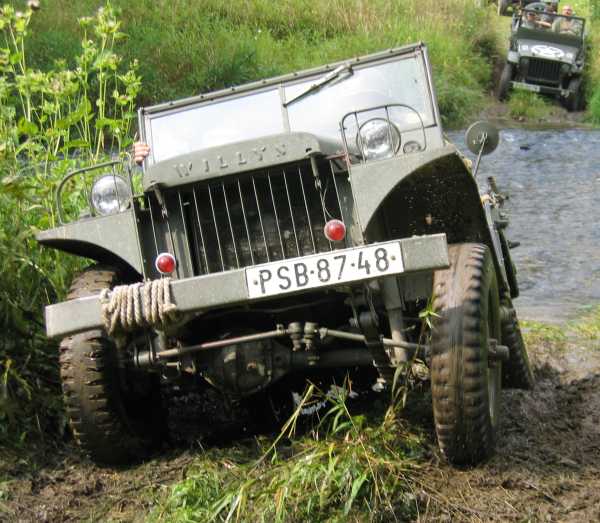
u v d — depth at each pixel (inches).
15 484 159.3
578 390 205.3
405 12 802.8
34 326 193.8
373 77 196.4
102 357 158.2
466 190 166.4
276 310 160.4
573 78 750.5
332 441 150.2
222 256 158.6
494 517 134.3
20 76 228.1
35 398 181.2
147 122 201.0
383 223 173.3
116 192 163.0
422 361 158.4
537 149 603.8
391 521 134.2
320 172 158.6
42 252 205.6
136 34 654.5
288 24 765.9
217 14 740.0
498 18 896.9
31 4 227.5
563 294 309.4
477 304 146.1
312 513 134.6
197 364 165.0
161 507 141.6
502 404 193.2
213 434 186.2
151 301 144.7
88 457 169.0
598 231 408.5
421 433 162.6
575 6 996.6
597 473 152.2
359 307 156.9
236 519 132.0
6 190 197.9
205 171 155.6
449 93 684.1
